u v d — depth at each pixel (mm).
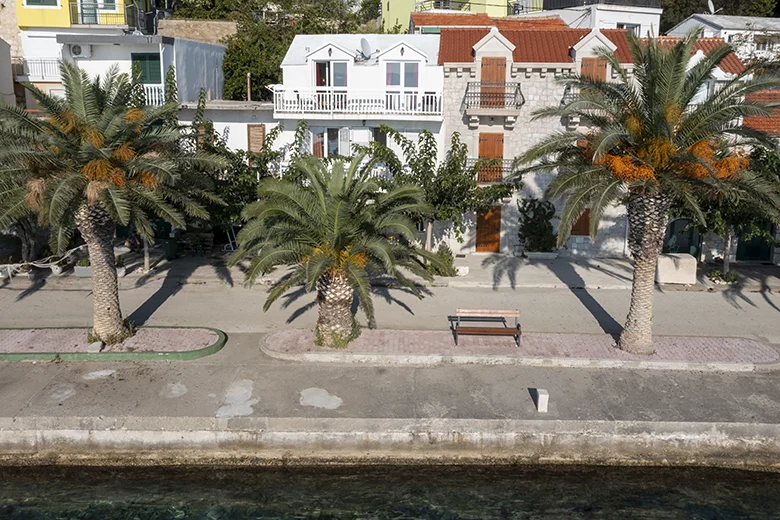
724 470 15445
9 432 15305
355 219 17562
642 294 18594
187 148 26688
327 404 16094
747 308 23281
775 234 29141
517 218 30125
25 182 17109
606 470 15398
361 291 17250
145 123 18344
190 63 33594
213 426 15336
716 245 29641
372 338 19750
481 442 15477
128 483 14867
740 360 18438
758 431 15430
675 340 19906
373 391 16812
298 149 27297
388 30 47312
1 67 34156
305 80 30125
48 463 15398
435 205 26328
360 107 28609
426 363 18406
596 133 18266
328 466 15406
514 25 36562
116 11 35938
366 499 14375
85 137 17109
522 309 22953
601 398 16578
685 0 48844
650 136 17172
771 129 27750
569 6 41469
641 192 17391
